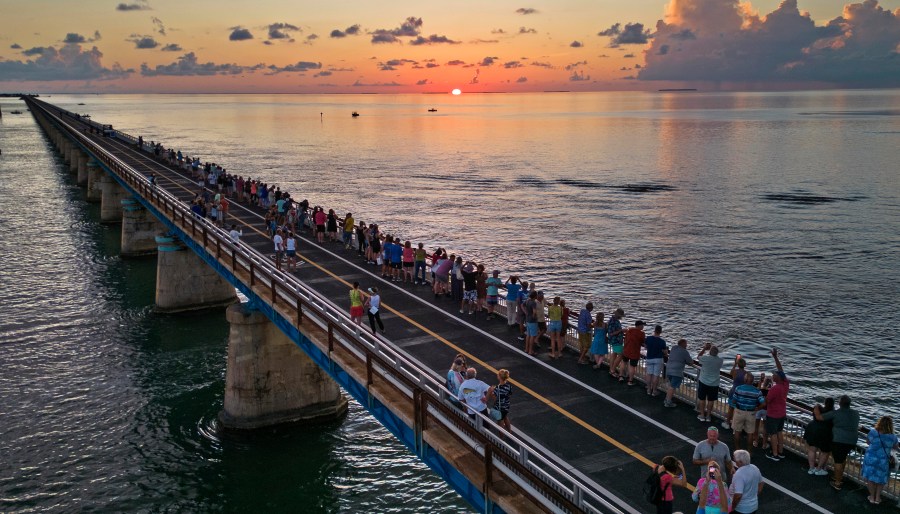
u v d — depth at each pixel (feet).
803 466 49.44
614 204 290.56
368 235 111.65
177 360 120.37
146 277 173.99
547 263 193.47
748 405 50.49
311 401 96.53
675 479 39.40
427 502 80.33
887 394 111.75
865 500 45.11
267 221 133.80
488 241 221.05
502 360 69.87
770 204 284.61
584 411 58.18
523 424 55.93
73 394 106.63
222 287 147.64
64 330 135.23
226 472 85.76
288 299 79.92
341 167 430.20
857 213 261.03
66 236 221.66
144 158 269.85
